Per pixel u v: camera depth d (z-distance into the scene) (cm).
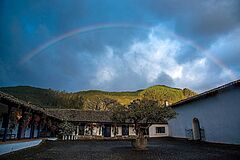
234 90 1902
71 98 9994
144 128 1919
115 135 3694
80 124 3659
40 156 1328
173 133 3241
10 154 1298
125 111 1859
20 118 1538
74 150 1717
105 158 1272
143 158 1264
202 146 1977
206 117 2319
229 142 1920
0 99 1230
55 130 2995
